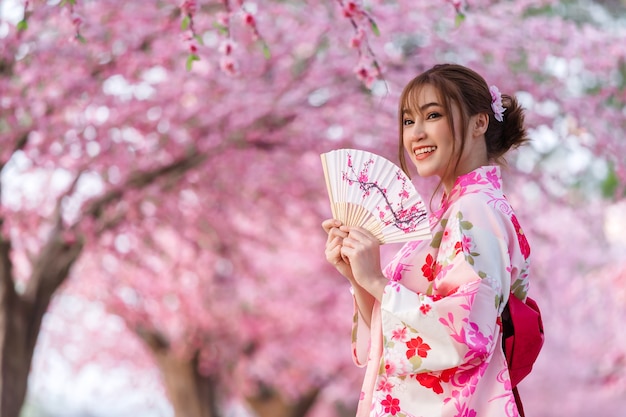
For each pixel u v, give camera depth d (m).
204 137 9.18
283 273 13.22
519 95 8.66
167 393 15.08
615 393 13.64
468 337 2.81
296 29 9.02
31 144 8.82
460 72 3.12
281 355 14.62
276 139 9.31
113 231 10.21
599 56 8.75
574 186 11.89
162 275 12.22
